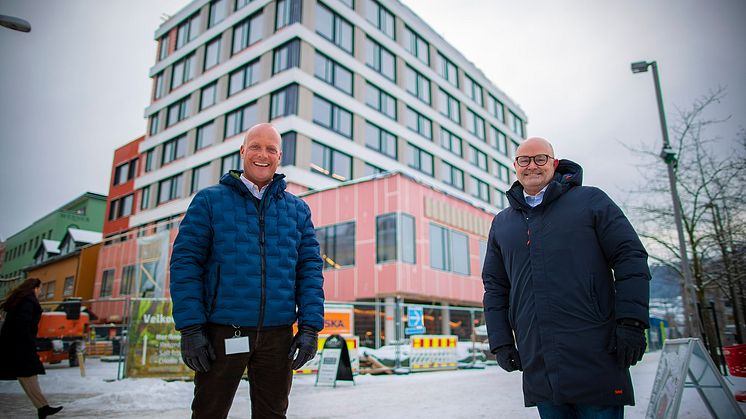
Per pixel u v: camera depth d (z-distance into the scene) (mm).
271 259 2873
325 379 9438
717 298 15977
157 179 36469
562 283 2666
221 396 2631
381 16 35625
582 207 2768
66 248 43906
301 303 3025
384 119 33219
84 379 10008
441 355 13688
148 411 6391
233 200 2904
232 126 31375
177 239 2762
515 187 3049
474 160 44094
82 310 17609
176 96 36875
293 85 27688
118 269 33344
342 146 29250
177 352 10078
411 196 21625
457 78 43906
